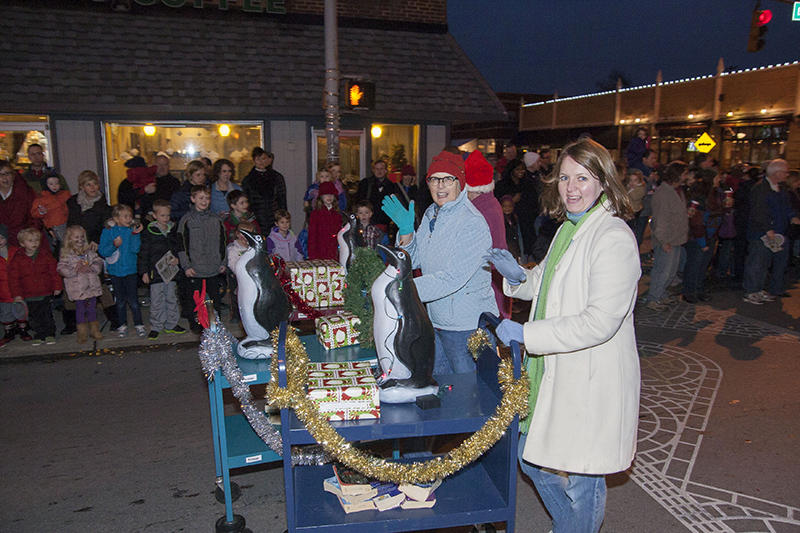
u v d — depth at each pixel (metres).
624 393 2.29
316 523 2.39
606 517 3.20
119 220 6.07
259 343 3.04
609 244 2.21
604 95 25.92
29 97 8.23
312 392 2.29
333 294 3.85
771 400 4.79
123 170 9.48
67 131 8.88
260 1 9.84
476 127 31.80
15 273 5.92
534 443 2.39
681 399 4.81
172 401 4.77
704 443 4.06
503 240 3.57
